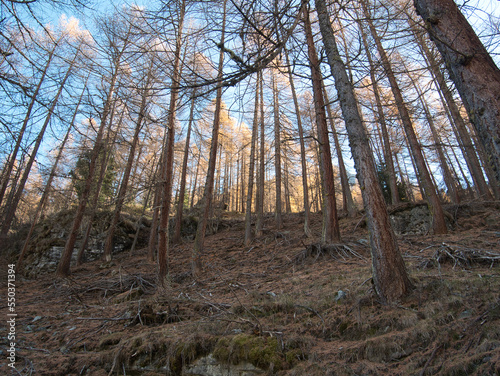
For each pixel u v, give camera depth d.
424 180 8.83
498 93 2.19
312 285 5.30
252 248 11.77
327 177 8.40
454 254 5.11
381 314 3.52
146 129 6.01
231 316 4.29
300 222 16.89
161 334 3.96
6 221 12.30
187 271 9.27
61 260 11.12
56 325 5.27
